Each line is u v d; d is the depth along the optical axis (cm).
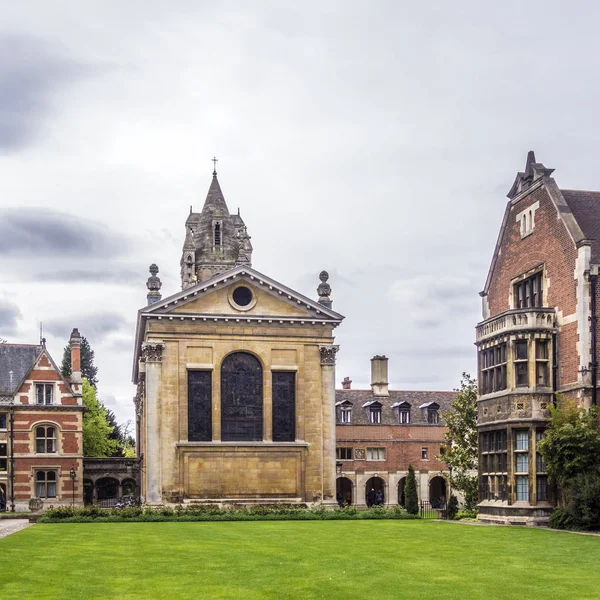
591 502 3484
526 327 4041
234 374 5959
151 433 5734
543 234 4284
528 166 4497
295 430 5988
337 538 3250
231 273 5959
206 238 8775
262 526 4062
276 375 6028
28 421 6712
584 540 3047
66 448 6769
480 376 4344
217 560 2477
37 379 6800
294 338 6056
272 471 5897
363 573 2191
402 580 2067
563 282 4059
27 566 2303
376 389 8794
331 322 6097
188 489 5747
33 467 6669
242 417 5931
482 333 4347
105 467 7450
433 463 8331
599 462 3612
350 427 8256
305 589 1938
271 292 6044
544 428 3956
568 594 1872
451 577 2117
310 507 5534
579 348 3875
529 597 1836
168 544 2992
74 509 4606
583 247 3919
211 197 8881
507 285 4644
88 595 1856
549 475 3831
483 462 4288
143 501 6600
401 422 8506
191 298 5919
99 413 9331
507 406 4038
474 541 3053
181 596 1848
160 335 5844
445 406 8794
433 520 4628
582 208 4303
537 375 4022
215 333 5922
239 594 1875
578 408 3778
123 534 3466
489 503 4175
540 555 2577
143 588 1952
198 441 5812
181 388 5825
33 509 5356
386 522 4416
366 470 8194
